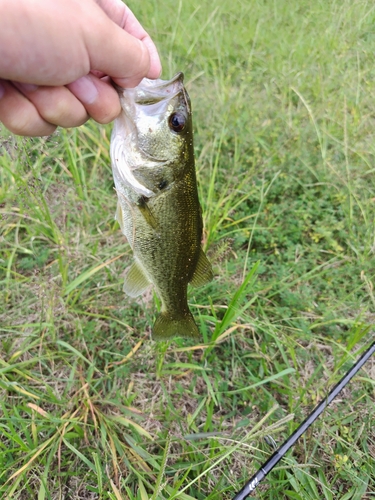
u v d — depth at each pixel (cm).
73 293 41
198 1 80
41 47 16
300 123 57
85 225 47
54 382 36
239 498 27
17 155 38
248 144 54
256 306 41
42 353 38
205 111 58
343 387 34
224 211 45
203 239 45
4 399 34
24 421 31
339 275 44
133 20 24
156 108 23
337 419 33
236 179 49
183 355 39
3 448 31
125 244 44
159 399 36
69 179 51
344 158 53
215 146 53
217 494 29
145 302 42
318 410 31
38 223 44
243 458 33
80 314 40
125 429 34
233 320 39
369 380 34
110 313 41
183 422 35
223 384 37
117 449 32
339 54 67
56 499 31
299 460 33
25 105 18
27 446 31
